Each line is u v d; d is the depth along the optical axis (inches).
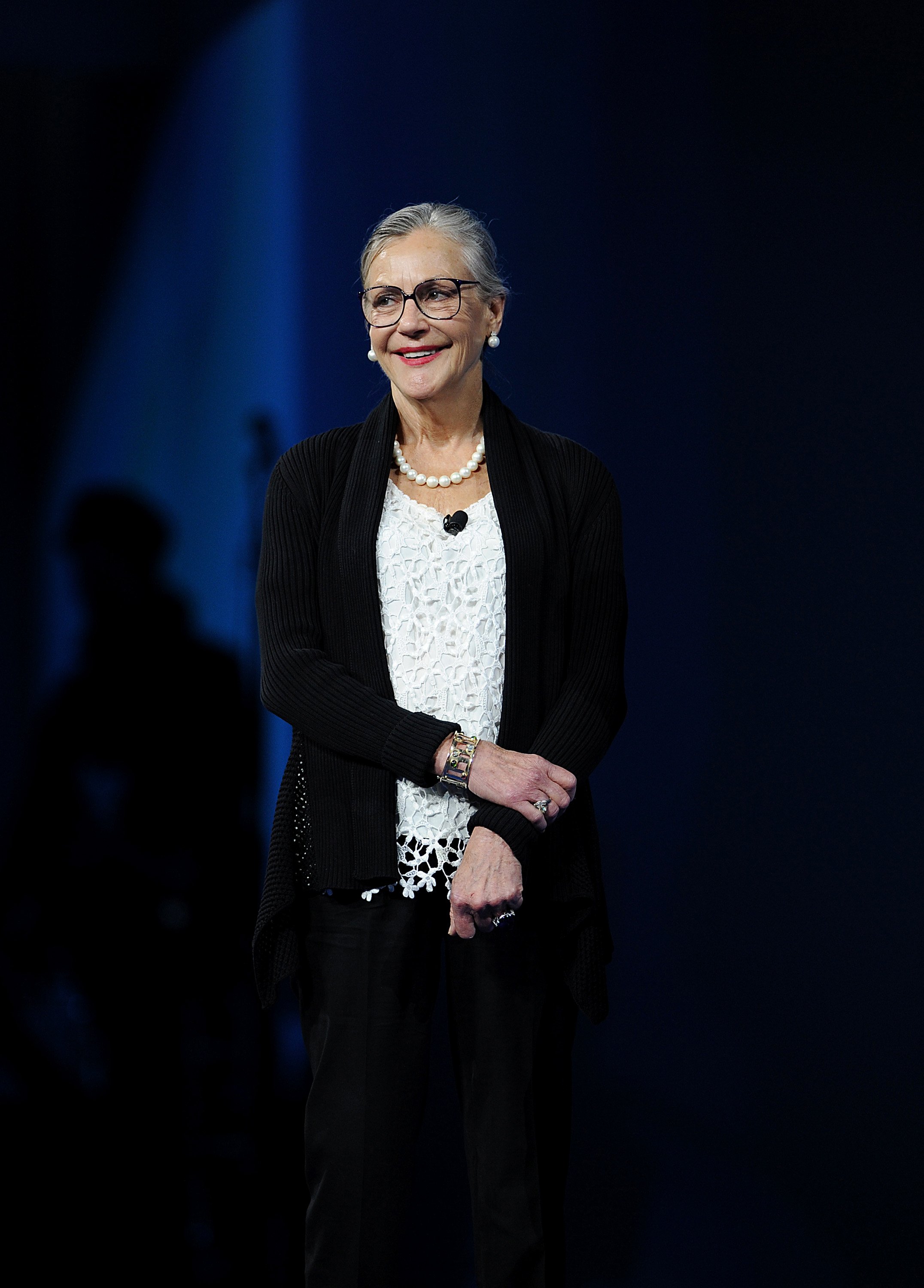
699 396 449.4
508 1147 233.6
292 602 239.8
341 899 236.4
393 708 225.5
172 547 435.8
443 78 443.2
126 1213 358.0
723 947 445.4
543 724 238.7
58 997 382.9
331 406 440.1
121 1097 378.0
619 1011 444.5
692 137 447.2
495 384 450.9
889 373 439.8
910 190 438.0
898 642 440.1
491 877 217.0
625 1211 369.4
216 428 440.1
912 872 436.8
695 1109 426.6
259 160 437.7
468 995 236.4
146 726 405.4
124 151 434.3
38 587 433.4
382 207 441.1
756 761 446.9
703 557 450.0
